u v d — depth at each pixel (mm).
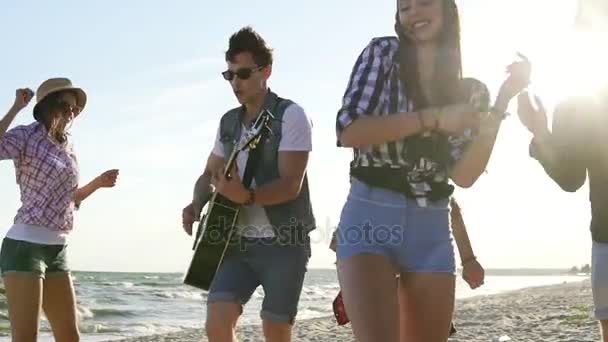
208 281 4562
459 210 3746
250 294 4648
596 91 3053
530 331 11633
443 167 3287
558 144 3109
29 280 5047
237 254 4629
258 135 4598
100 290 39781
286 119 4598
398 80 3240
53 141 5207
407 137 3213
